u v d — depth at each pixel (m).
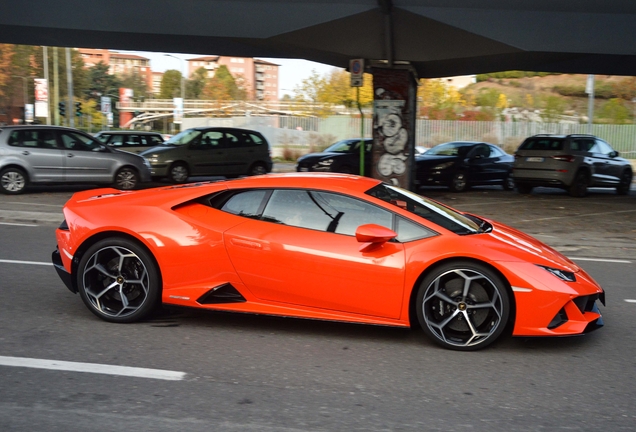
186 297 4.79
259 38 14.41
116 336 4.67
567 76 72.06
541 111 59.28
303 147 37.94
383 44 14.69
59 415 3.33
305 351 4.45
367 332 4.91
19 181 14.77
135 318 4.91
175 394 3.64
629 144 38.06
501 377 4.04
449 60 15.07
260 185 4.91
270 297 4.72
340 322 4.63
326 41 14.75
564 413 3.50
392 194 4.98
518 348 4.62
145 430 3.17
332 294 4.58
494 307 4.40
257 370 4.06
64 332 4.74
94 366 4.05
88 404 3.47
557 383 3.96
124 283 4.93
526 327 4.38
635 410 3.56
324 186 4.83
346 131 39.09
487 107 59.75
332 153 19.09
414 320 4.61
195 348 4.45
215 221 4.80
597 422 3.39
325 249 4.57
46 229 9.85
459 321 4.55
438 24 13.54
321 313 4.65
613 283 6.93
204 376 3.93
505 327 4.60
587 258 8.42
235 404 3.52
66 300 5.64
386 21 13.67
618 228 11.12
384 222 4.64
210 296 4.82
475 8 13.23
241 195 4.90
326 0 13.55
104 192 5.61
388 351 4.48
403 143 15.84
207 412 3.40
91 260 4.91
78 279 4.95
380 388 3.81
